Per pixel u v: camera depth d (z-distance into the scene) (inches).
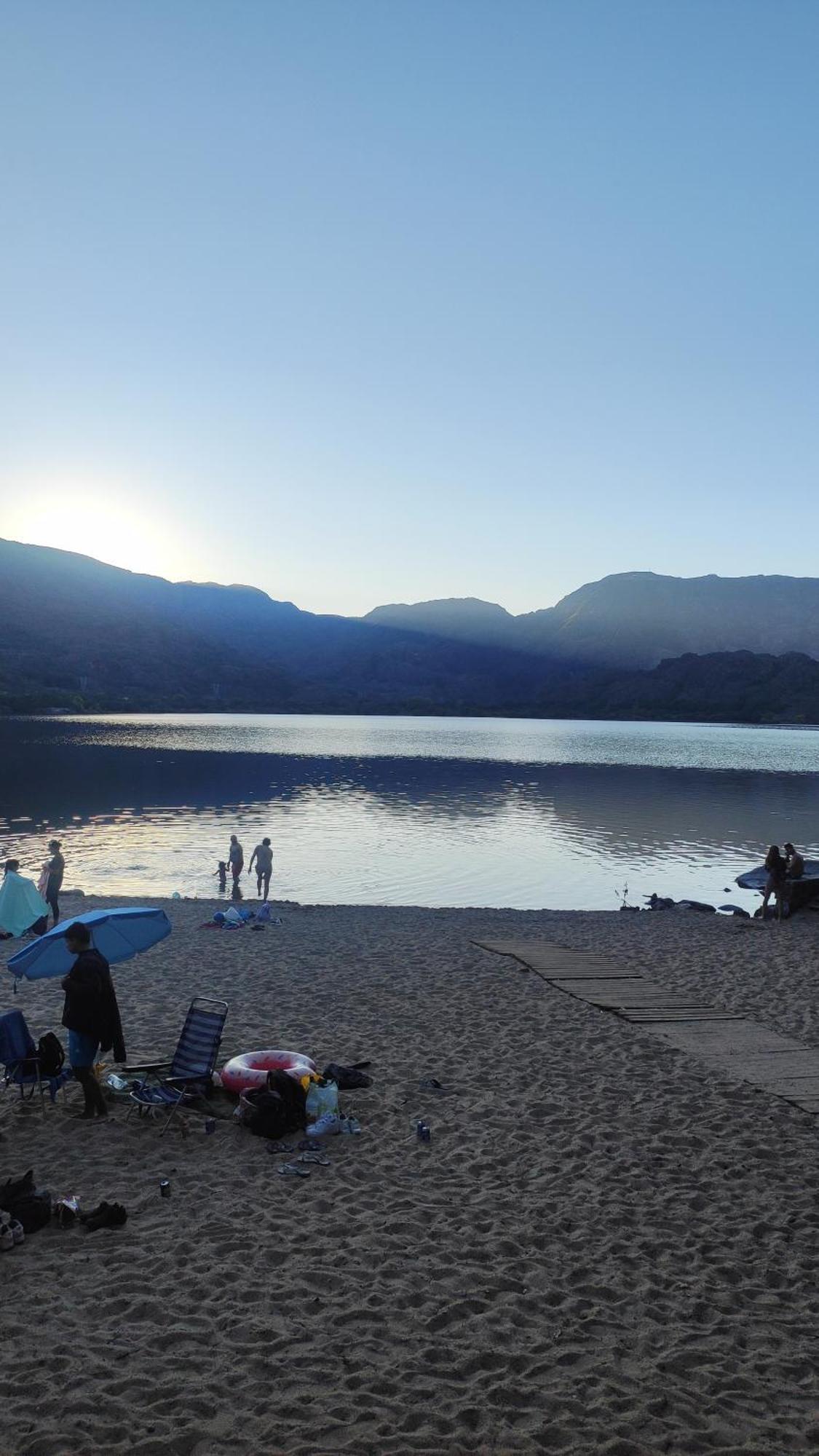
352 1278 229.0
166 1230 251.3
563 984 552.1
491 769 3161.9
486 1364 198.2
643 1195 278.5
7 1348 196.7
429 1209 266.7
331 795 2201.0
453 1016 475.2
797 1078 386.0
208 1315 211.5
